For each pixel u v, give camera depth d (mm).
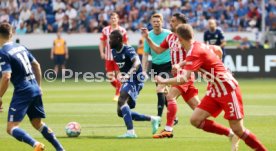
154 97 40250
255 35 62094
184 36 17578
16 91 17453
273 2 65250
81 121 27422
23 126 25812
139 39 62594
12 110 17391
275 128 24703
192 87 22016
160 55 26594
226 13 64875
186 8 65125
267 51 55656
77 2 65438
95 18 64562
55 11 65125
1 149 19531
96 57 59406
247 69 55969
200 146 19938
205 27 64188
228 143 20625
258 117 28781
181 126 25500
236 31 62969
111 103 36031
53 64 61156
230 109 17141
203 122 18031
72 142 20828
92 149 19312
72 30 64250
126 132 22484
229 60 56094
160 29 26109
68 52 60125
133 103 22453
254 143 17234
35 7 65062
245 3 65188
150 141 21062
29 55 17922
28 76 17578
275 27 63750
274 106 34094
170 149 19297
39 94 17719
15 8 65188
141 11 65250
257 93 42375
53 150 19250
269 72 55688
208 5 65375
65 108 33219
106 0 65750
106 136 22500
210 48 17953
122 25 64562
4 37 17547
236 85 17219
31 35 62406
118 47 22062
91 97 40125
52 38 62406
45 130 17984
